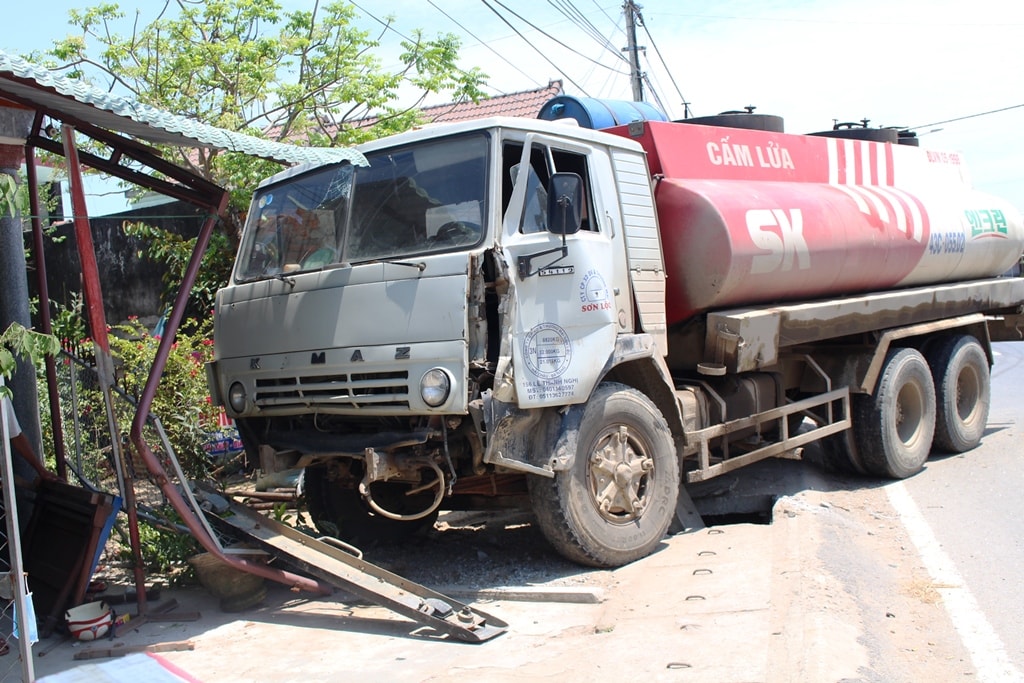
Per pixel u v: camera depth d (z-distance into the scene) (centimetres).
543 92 1900
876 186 954
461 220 564
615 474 615
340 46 1145
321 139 1131
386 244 589
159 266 1225
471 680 436
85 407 754
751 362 714
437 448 569
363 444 569
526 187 579
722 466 719
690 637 465
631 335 633
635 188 680
